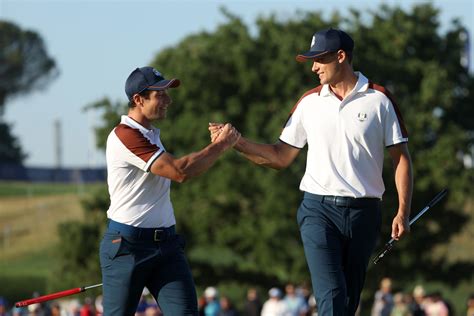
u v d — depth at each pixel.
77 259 112.19
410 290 120.50
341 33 23.47
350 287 24.00
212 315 71.31
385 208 99.38
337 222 23.44
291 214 103.62
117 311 23.30
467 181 107.38
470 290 126.62
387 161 98.75
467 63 121.19
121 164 22.92
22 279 167.12
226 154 109.06
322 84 23.92
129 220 23.02
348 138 23.38
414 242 107.69
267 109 110.00
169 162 22.61
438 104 111.94
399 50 115.81
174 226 23.61
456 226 110.62
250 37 116.88
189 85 113.94
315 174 23.67
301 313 71.12
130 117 23.25
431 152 108.25
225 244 106.75
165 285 23.20
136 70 23.22
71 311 64.81
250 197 108.12
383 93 23.45
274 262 103.62
